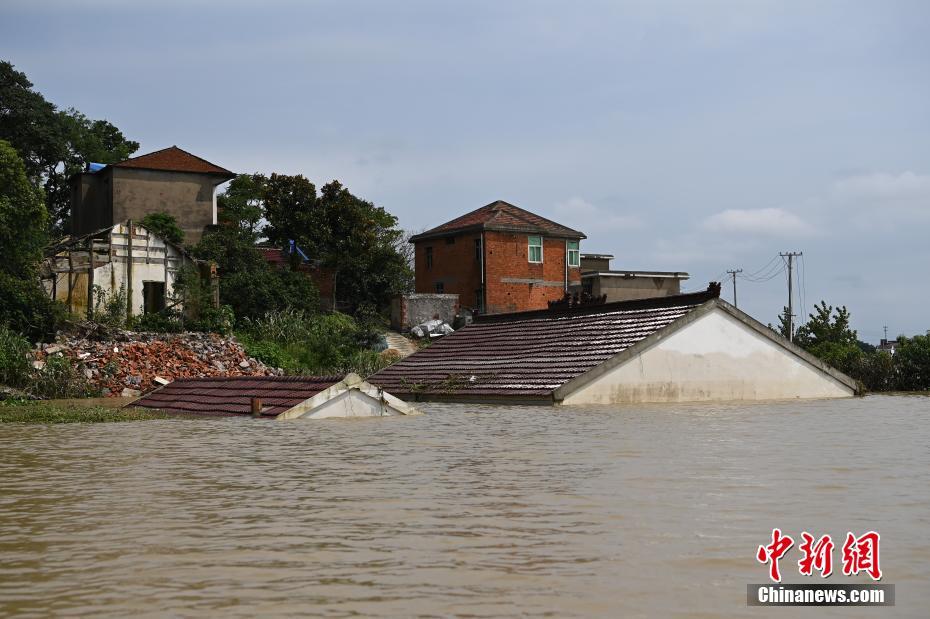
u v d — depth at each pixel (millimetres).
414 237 61250
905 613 5012
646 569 5793
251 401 19000
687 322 25312
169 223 44844
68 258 39656
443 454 11766
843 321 46938
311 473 10008
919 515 7438
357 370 40594
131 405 24094
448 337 33844
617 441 13320
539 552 6211
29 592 5336
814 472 9867
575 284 58688
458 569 5793
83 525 7184
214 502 8156
